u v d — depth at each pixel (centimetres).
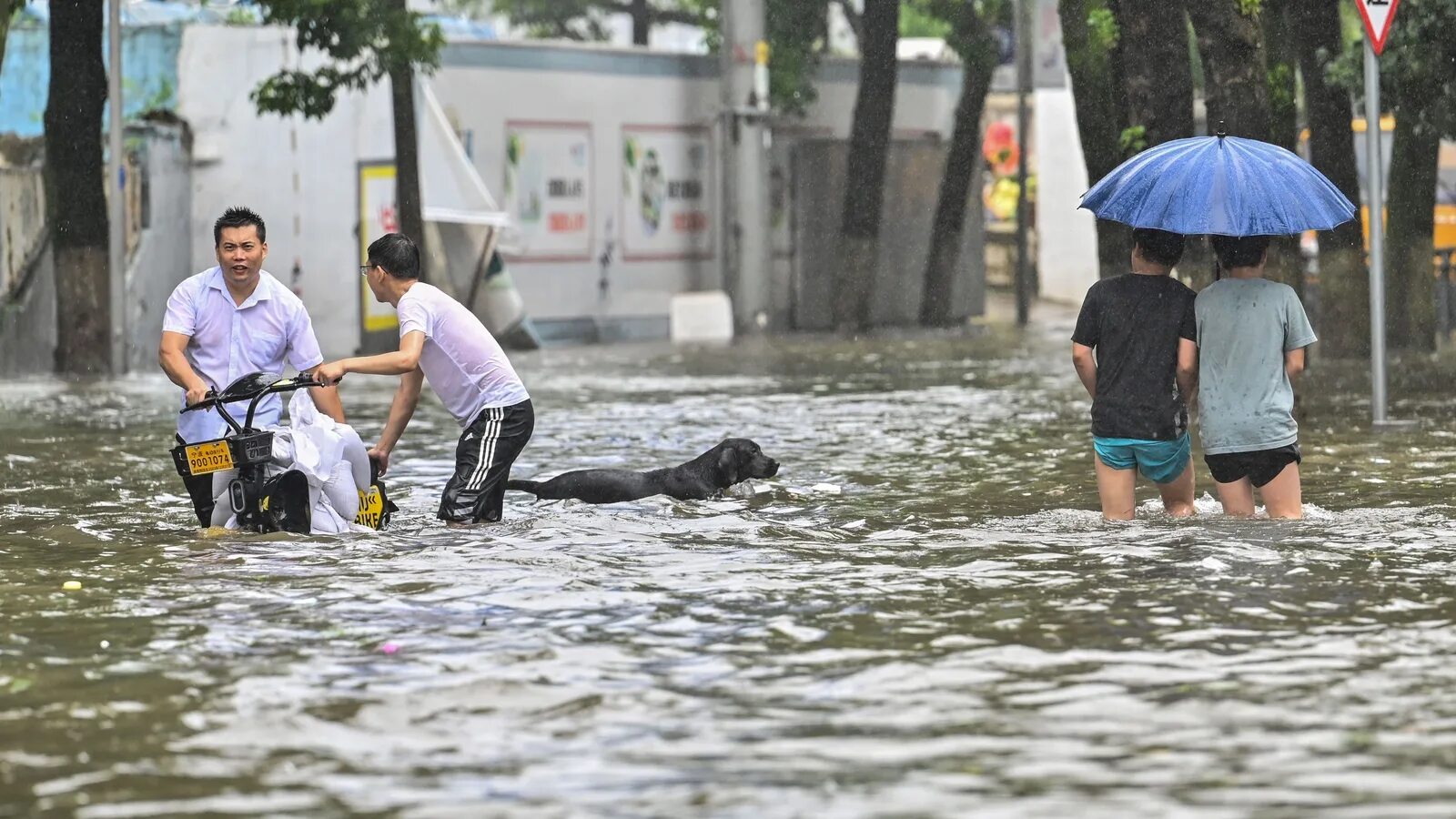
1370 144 4272
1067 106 11925
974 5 9862
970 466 3634
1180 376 2744
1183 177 2672
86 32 6562
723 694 1658
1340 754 1443
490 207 7975
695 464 3172
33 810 1320
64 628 1983
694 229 9425
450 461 3778
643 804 1320
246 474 2731
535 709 1608
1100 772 1398
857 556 2462
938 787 1359
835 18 11581
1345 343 6838
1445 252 8044
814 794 1344
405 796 1348
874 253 9581
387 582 2256
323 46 6919
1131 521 2759
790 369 6881
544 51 8750
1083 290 11981
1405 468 3456
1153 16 4588
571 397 5509
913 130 9962
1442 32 5562
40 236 6875
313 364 2852
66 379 6381
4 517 2955
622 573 2323
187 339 2792
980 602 2102
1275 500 2747
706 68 9412
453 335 2812
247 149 7531
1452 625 1938
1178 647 1841
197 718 1580
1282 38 5847
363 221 7762
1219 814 1290
